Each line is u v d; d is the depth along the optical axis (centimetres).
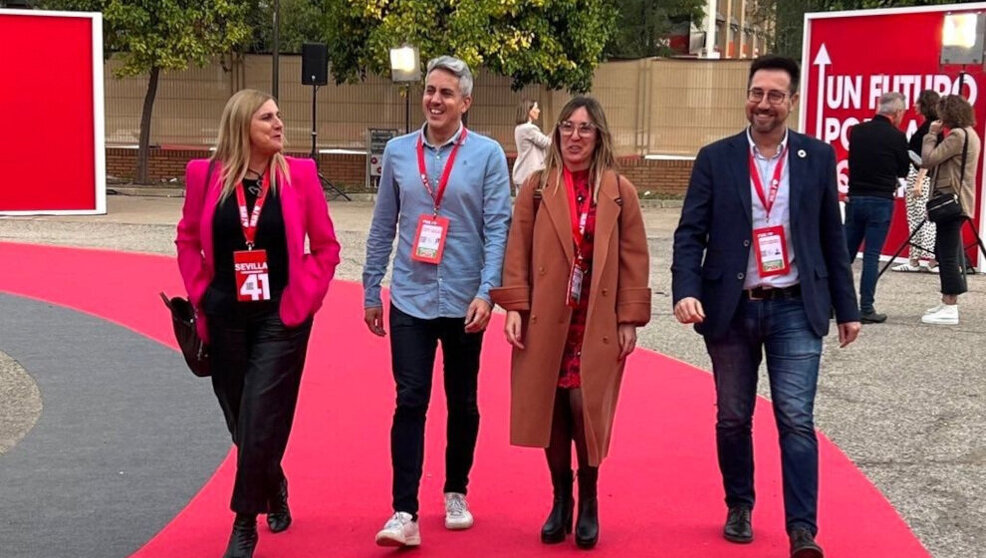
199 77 2509
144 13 2191
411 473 450
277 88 2173
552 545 462
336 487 534
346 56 2311
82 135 1819
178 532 473
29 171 1792
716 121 2528
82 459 573
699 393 723
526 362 440
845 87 1395
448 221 454
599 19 2309
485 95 2498
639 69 2531
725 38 5891
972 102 1286
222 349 436
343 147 2541
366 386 733
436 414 662
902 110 962
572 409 445
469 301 457
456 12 2159
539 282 438
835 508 510
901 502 520
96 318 948
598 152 446
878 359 830
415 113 2531
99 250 1374
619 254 444
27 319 938
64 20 1783
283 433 433
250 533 428
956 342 895
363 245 1510
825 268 442
